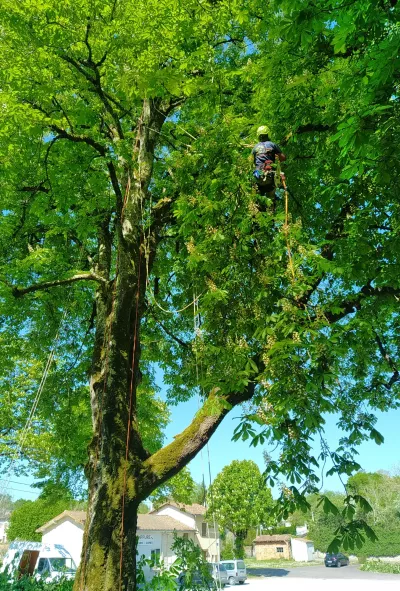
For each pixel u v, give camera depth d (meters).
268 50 7.78
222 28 8.09
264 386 5.17
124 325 8.05
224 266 5.85
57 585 11.16
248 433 5.34
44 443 19.30
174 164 7.22
